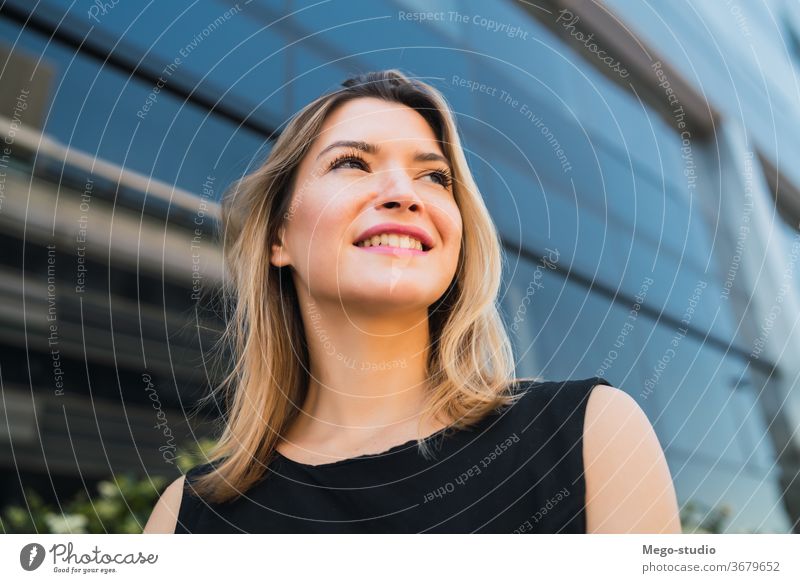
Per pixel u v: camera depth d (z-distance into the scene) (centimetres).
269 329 87
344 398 82
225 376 106
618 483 71
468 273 86
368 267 76
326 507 76
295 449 82
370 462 77
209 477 84
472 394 80
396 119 82
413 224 78
